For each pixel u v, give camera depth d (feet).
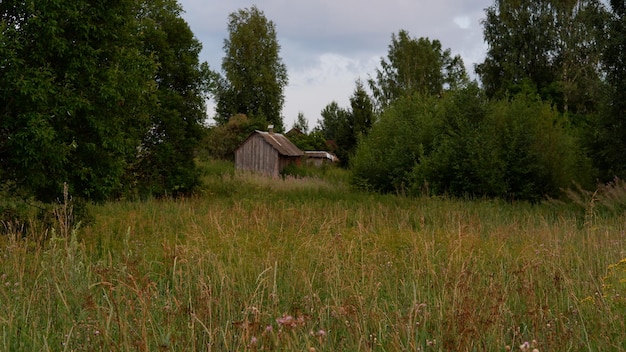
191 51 81.61
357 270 22.09
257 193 72.38
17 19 33.47
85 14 35.78
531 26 126.72
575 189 64.28
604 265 23.38
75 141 35.50
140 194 69.67
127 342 12.85
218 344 13.70
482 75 131.44
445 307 16.89
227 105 195.00
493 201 58.39
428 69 166.30
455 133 67.72
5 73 31.30
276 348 12.41
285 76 202.08
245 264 22.48
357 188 81.82
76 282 17.12
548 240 28.86
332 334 15.15
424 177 66.74
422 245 26.86
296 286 20.65
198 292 17.63
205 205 52.90
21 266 20.20
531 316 15.78
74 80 35.06
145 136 75.10
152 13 79.56
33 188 33.60
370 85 165.17
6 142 32.22
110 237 32.24
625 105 64.95
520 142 63.10
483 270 22.70
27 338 14.05
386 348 14.26
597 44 67.72
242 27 196.03
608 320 15.60
